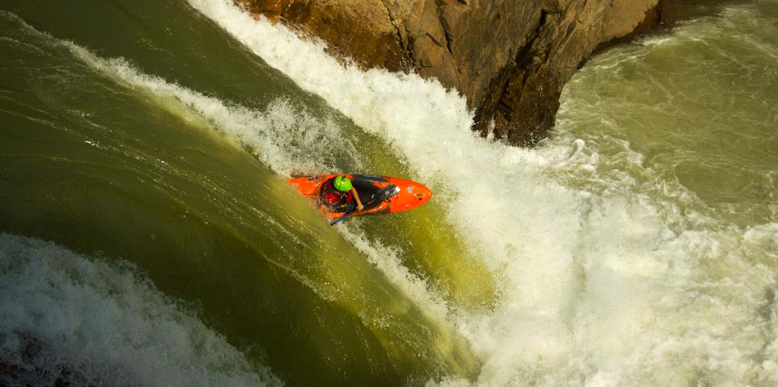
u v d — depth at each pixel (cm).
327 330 779
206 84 939
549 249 1023
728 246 1059
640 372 896
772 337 918
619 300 956
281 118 974
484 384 876
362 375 787
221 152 854
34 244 646
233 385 681
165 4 1016
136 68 893
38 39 851
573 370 895
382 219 937
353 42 1104
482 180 1088
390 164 1049
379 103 1106
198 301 704
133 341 636
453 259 970
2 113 743
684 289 983
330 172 954
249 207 803
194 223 748
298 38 1091
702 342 919
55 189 702
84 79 829
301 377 738
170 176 776
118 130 791
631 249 1037
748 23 1658
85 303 627
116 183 737
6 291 596
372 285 854
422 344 856
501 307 954
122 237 699
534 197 1112
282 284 771
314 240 834
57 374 573
